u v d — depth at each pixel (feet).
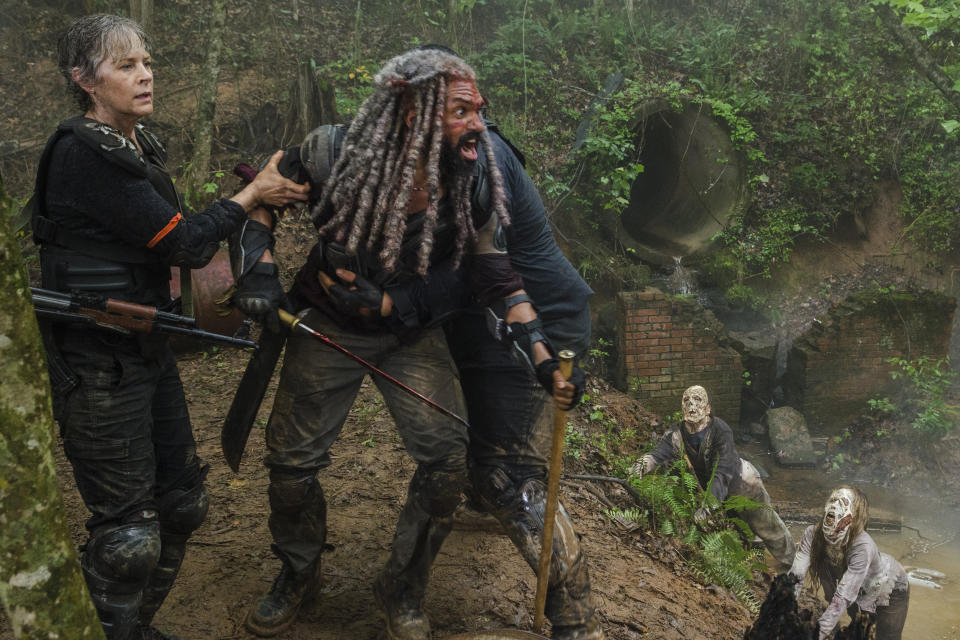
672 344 30.86
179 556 9.02
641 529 15.93
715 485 18.97
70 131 7.32
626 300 30.35
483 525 13.20
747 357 33.37
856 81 40.86
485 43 39.32
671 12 43.88
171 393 8.73
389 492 14.62
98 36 7.36
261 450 16.22
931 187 38.81
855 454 31.19
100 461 7.69
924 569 23.03
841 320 32.19
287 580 10.19
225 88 32.55
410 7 39.11
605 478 17.62
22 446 4.22
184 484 8.84
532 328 8.45
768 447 31.91
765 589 17.58
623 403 27.09
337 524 13.25
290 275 24.82
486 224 8.57
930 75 31.65
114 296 7.66
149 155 8.14
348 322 8.87
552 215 34.35
